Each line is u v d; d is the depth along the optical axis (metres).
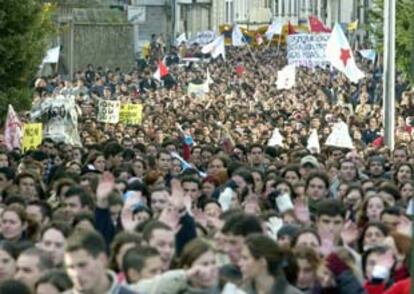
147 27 169.12
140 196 24.38
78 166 32.75
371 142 51.03
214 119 55.06
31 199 24.45
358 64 95.19
